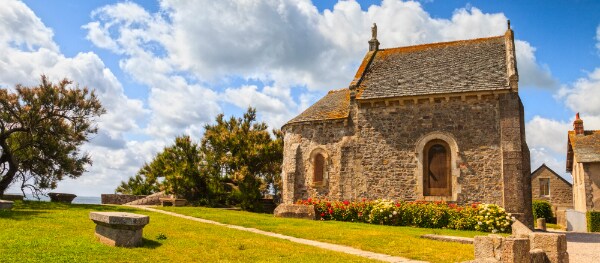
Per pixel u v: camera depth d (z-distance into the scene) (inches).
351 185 895.1
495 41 952.9
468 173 803.4
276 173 1339.8
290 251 435.2
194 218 764.6
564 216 1248.2
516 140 776.3
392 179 860.6
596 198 1211.2
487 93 805.2
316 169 999.6
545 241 408.8
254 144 1317.7
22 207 771.4
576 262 478.9
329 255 422.9
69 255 348.2
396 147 868.0
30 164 1060.5
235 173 1253.7
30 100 1005.2
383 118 888.9
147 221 418.9
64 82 1048.2
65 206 853.8
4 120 989.2
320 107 1071.6
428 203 801.6
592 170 1231.5
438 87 855.7
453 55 954.1
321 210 848.9
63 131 1029.8
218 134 1391.5
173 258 373.1
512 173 767.7
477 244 381.7
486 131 804.0
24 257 331.6
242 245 451.8
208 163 1311.5
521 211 752.3
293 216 853.2
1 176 1031.0
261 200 1296.8
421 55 998.4
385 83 931.3
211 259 378.9
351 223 768.9
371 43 1094.4
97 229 430.9
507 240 364.5
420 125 855.7
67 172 1077.8
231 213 906.1
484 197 786.2
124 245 403.2
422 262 415.2
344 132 970.1
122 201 1405.0
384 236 572.1
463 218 741.3
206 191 1302.9
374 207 799.1
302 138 1035.3
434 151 844.0
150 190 1734.7
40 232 450.6
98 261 337.7
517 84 788.6
